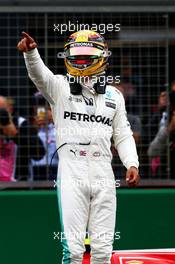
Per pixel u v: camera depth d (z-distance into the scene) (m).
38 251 19.28
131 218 19.44
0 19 19.67
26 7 19.39
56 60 19.77
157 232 19.45
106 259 14.97
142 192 19.47
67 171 14.88
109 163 15.16
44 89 15.08
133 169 15.13
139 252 17.33
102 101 15.20
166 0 20.86
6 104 20.00
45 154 20.22
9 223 19.31
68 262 14.83
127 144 15.42
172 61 20.16
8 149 20.16
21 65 19.88
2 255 19.25
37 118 20.19
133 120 20.08
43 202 19.36
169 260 17.27
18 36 19.70
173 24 19.81
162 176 20.23
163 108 20.05
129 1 20.94
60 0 20.89
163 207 19.48
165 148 20.16
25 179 20.23
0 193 19.33
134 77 20.00
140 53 19.89
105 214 14.92
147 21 19.77
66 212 14.76
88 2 20.94
